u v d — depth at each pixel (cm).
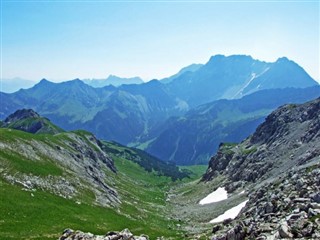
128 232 5559
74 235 5638
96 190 13875
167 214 16388
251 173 19538
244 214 9312
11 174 10906
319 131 17712
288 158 17662
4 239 6819
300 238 4428
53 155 15000
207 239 7838
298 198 6900
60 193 11650
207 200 19775
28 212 8875
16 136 14288
